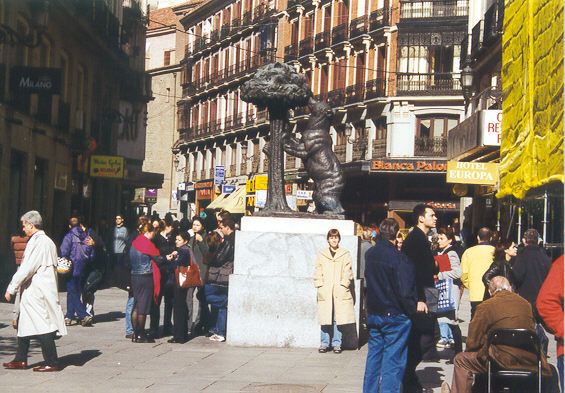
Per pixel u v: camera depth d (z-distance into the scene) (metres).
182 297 13.03
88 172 32.09
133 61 39.72
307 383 9.74
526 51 14.12
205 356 11.74
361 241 14.34
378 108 45.88
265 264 12.98
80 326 14.78
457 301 12.98
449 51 43.97
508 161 15.23
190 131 72.00
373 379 8.76
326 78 53.59
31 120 24.83
